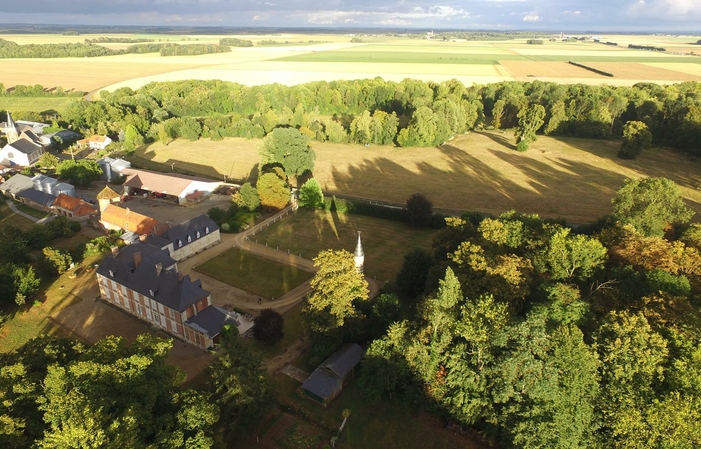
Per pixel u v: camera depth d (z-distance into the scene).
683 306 55.19
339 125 197.62
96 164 150.00
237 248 106.12
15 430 41.56
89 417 39.50
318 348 67.44
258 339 72.50
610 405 47.94
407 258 84.50
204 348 71.69
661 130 185.25
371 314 71.25
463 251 72.19
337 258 70.19
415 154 180.25
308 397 62.44
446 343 57.25
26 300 83.44
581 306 57.56
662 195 87.56
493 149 183.75
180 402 49.69
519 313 62.72
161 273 76.19
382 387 58.59
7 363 49.53
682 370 47.31
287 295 86.94
